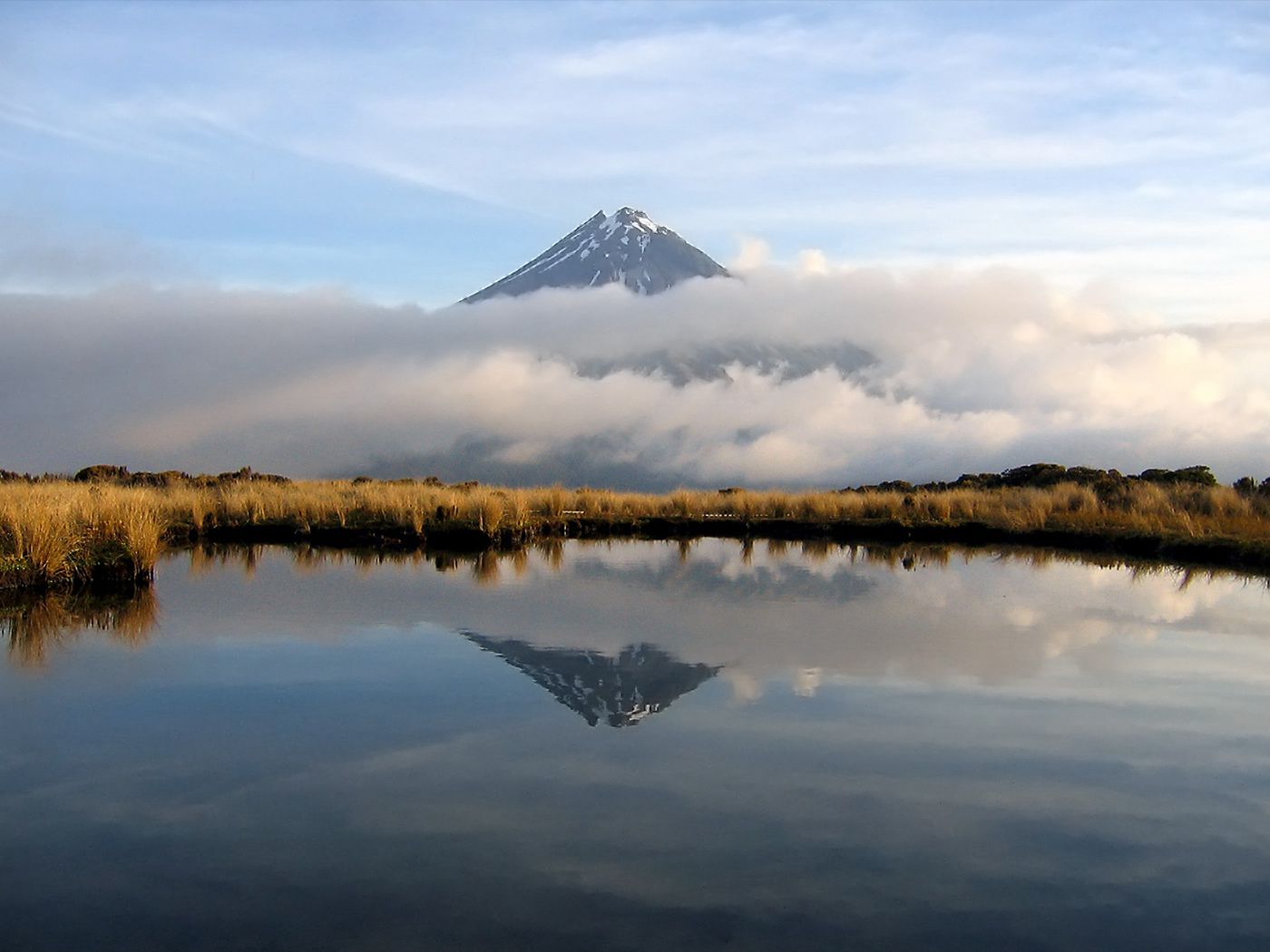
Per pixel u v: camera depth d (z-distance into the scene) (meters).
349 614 13.65
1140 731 8.70
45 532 15.45
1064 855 6.28
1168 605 15.02
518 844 6.35
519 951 5.14
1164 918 5.52
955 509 29.39
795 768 7.73
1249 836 6.57
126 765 7.71
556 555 21.66
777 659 11.15
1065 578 18.14
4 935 5.29
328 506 26.38
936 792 7.25
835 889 5.82
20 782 7.37
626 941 5.24
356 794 7.13
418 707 9.20
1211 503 26.45
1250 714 9.20
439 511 25.20
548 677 10.29
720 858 6.18
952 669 10.73
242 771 7.60
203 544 22.67
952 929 5.38
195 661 10.93
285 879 5.90
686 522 28.22
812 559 21.27
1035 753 8.11
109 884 5.84
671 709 9.20
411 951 5.14
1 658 11.00
